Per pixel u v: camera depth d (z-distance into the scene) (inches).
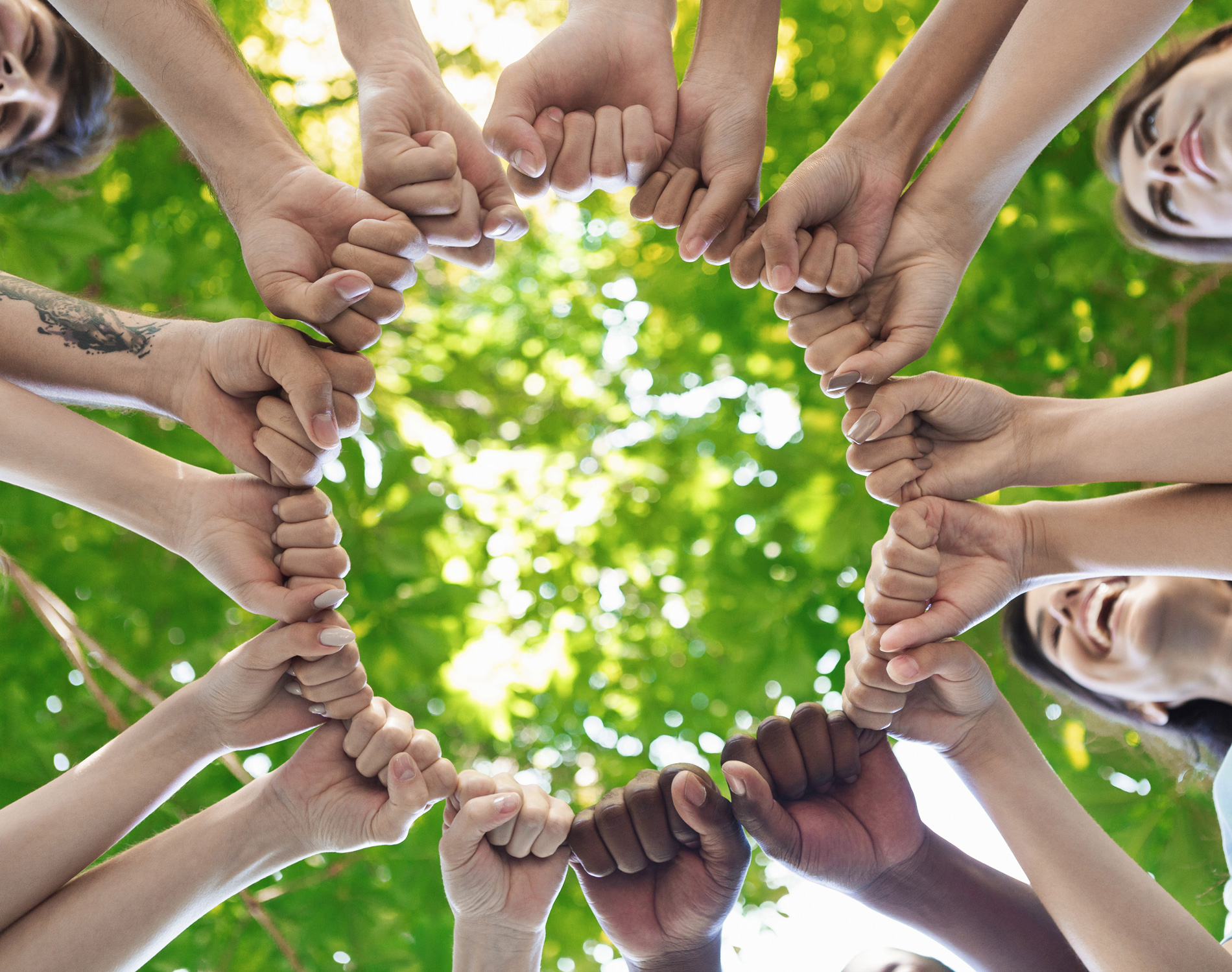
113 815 27.1
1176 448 26.8
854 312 28.7
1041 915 29.7
